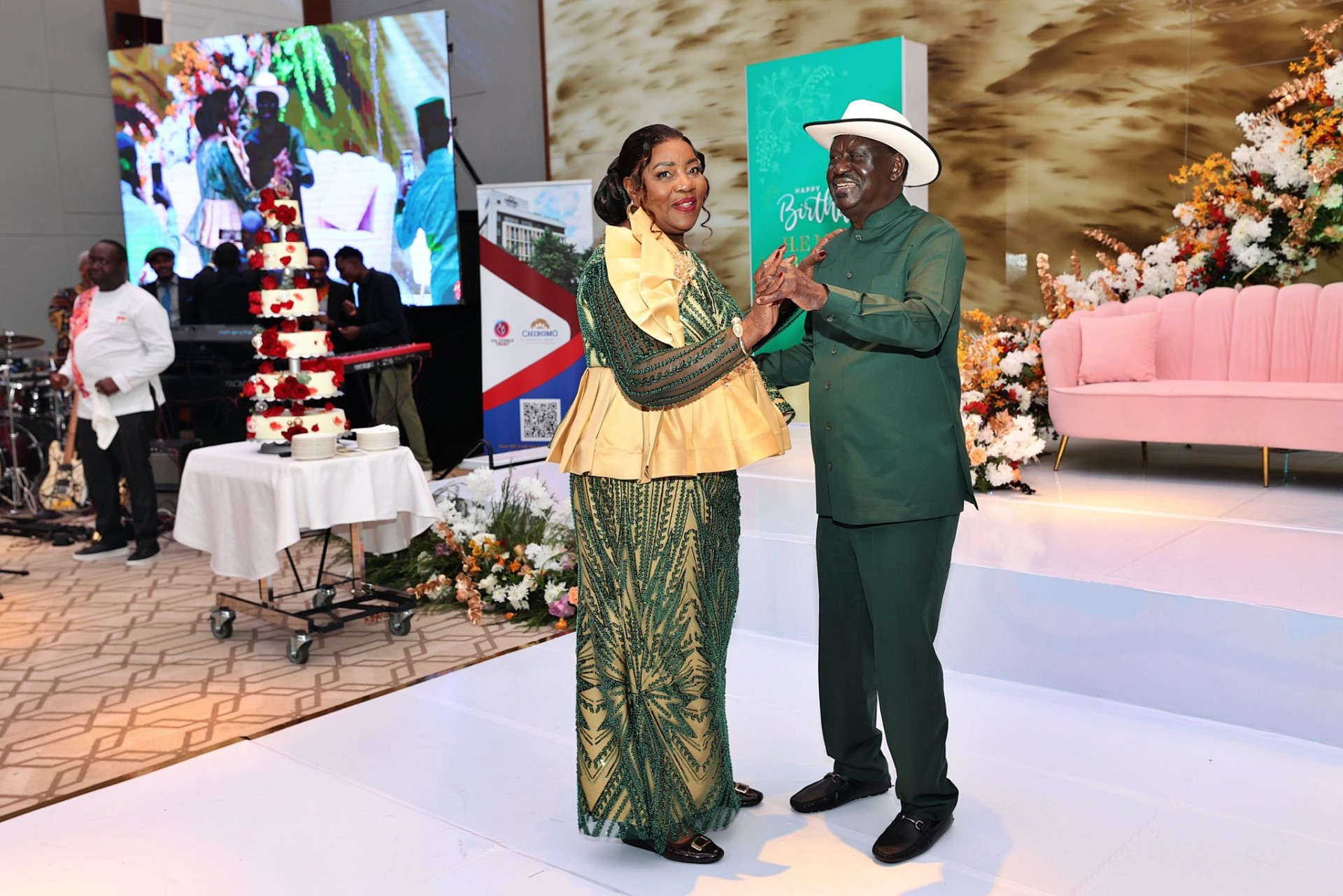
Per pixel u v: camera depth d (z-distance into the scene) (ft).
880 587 7.85
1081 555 12.34
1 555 20.79
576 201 22.44
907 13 24.34
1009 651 11.67
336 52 26.50
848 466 7.84
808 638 13.25
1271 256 19.26
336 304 26.27
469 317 27.35
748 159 26.55
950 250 7.64
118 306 19.25
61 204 31.22
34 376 25.53
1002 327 22.34
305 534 20.61
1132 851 7.91
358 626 14.96
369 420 25.79
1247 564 11.78
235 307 27.40
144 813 9.14
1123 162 22.12
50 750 10.69
